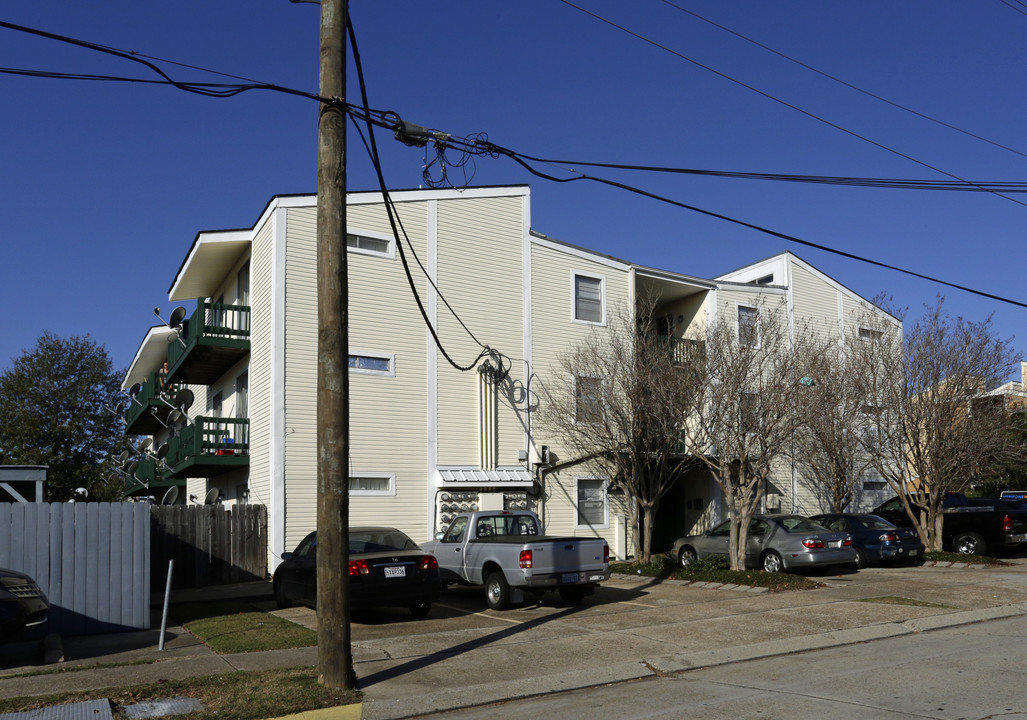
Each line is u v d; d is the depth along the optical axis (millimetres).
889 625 12617
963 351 22500
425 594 13336
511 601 14289
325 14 9656
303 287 19859
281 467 19047
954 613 13594
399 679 9477
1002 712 7473
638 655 10633
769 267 29562
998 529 22562
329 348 9242
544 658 10484
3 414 46062
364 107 11375
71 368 48219
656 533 26938
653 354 20812
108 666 10094
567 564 14344
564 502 23062
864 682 8992
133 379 38344
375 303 20719
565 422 22625
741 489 18359
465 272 22250
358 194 20828
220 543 18953
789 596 15617
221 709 8094
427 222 21828
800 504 27984
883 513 26328
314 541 14438
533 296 23312
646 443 20672
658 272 25766
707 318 26109
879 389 23469
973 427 22234
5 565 12148
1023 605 14602
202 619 13625
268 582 18812
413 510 20625
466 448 21641
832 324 29328
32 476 12609
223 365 23719
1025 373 30391
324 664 8969
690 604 14805
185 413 24344
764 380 19594
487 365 21953
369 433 20250
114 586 12727
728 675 9758
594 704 8484
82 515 12703
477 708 8562
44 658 10602
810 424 21344
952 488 23469
